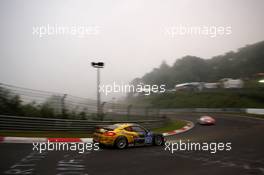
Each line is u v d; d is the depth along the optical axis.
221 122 30.58
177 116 41.38
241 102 57.44
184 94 69.69
